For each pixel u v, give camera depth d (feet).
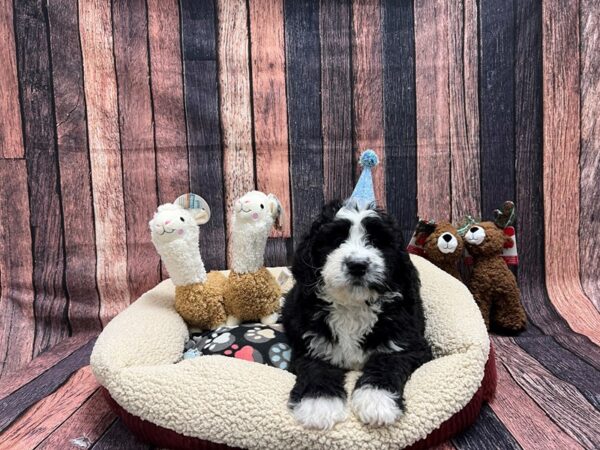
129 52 6.39
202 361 4.08
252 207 5.08
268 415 3.54
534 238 6.81
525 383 4.70
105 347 4.39
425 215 6.79
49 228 6.49
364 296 4.13
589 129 6.67
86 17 6.29
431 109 6.65
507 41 6.52
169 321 5.10
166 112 6.52
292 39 6.52
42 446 3.84
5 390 4.86
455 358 4.13
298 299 4.66
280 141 6.66
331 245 4.44
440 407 3.68
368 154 5.58
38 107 6.35
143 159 6.56
